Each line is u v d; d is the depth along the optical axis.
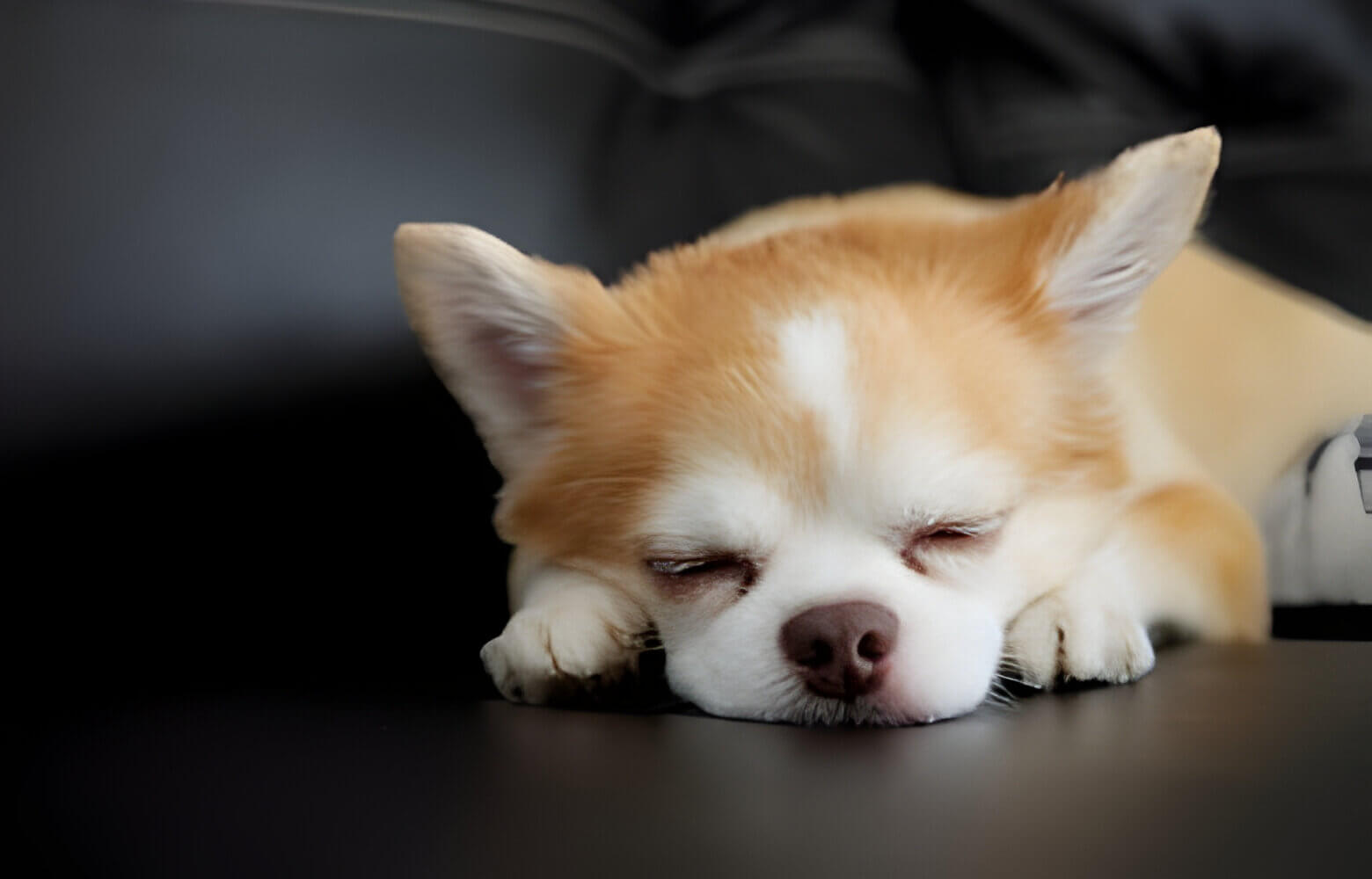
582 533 0.40
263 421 0.40
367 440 0.41
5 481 0.39
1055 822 0.31
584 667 0.38
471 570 0.41
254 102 0.42
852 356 0.39
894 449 0.38
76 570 0.39
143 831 0.31
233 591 0.40
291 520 0.40
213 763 0.34
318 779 0.33
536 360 0.41
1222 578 0.42
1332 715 0.35
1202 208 0.44
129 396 0.40
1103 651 0.38
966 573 0.39
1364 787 0.32
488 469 0.41
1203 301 0.46
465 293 0.40
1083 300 0.41
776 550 0.38
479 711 0.37
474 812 0.31
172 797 0.32
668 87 0.46
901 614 0.37
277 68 0.42
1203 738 0.34
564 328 0.40
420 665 0.40
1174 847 0.30
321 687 0.38
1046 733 0.35
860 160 0.46
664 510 0.39
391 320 0.41
